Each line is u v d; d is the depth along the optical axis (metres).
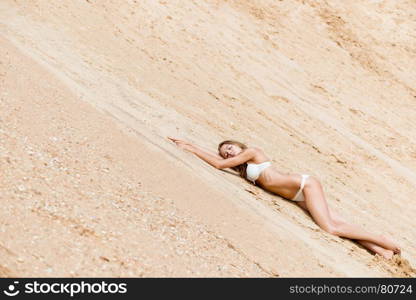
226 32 18.12
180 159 8.16
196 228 6.25
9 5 12.60
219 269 5.69
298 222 8.19
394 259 8.24
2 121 6.72
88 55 11.88
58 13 13.43
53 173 6.13
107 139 7.45
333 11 23.00
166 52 15.02
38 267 4.76
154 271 5.24
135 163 7.15
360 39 22.20
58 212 5.50
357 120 16.78
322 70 18.95
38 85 8.23
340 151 14.12
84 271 4.91
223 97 13.89
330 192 10.97
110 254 5.23
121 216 5.86
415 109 19.30
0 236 4.89
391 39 23.11
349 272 7.04
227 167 8.86
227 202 7.33
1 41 9.61
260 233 6.88
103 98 9.54
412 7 25.58
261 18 20.27
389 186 13.30
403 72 21.44
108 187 6.32
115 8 15.84
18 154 6.20
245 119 13.07
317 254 7.15
